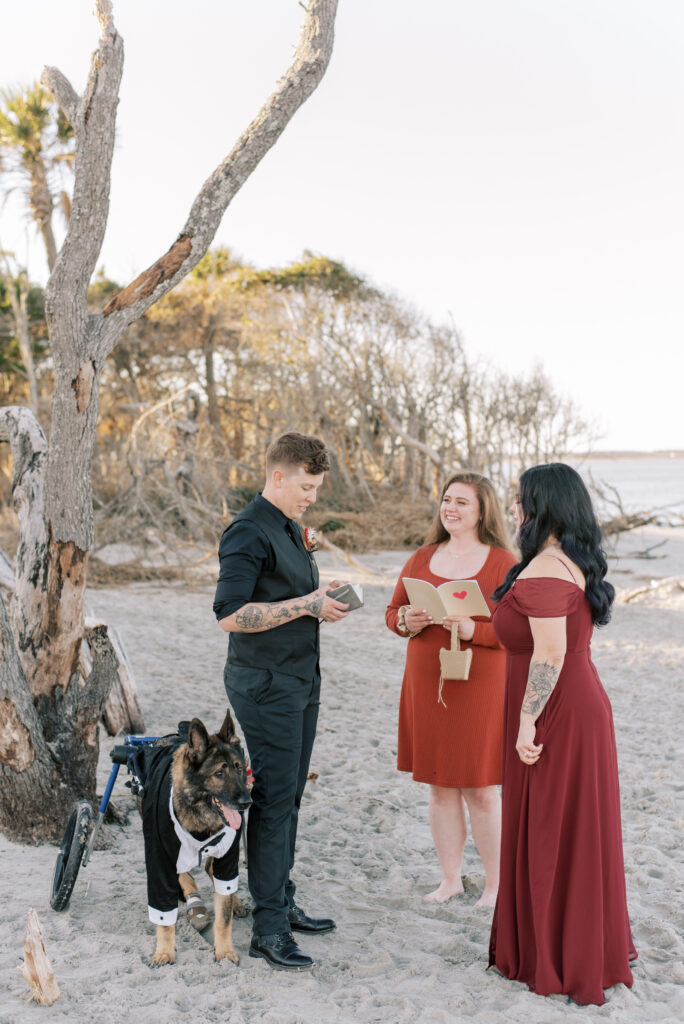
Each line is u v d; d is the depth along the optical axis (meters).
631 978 3.50
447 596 4.13
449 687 4.22
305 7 4.78
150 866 3.63
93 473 22.05
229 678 3.83
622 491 67.69
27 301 31.36
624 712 8.10
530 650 3.56
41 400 29.89
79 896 4.34
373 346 26.97
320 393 27.12
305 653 3.79
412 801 5.89
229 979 3.55
